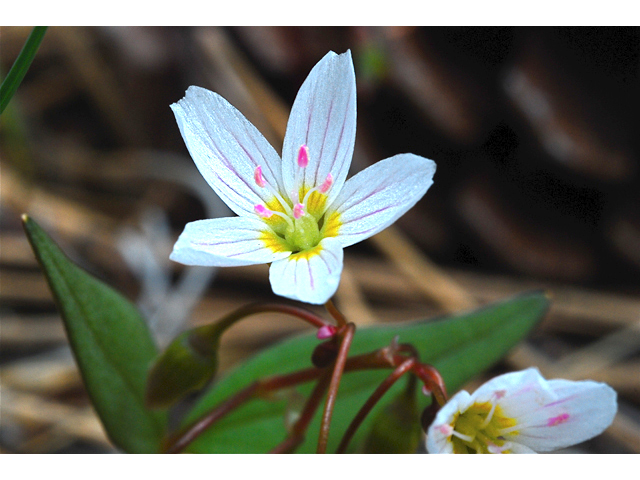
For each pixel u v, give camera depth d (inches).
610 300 4.7
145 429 3.7
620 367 4.4
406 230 4.9
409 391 3.3
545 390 3.1
